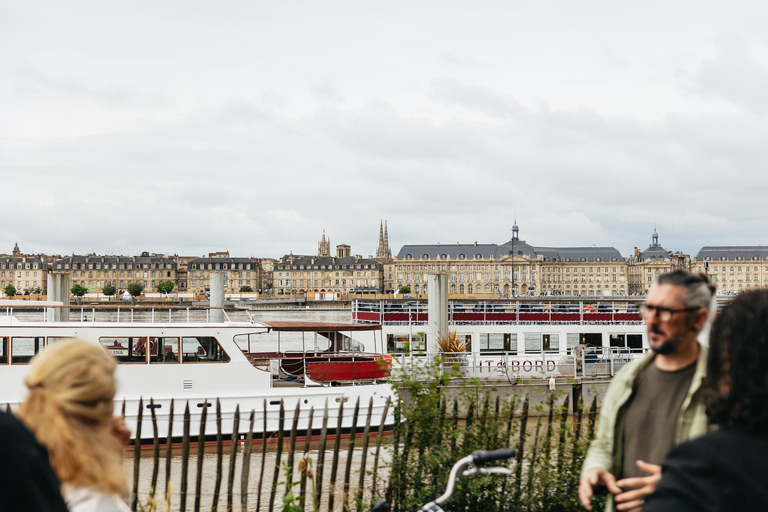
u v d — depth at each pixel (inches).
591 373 1315.2
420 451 393.1
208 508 662.5
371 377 973.8
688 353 178.5
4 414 117.8
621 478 185.2
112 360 146.7
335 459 446.9
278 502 673.6
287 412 931.3
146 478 774.5
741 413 108.7
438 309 1317.7
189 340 913.5
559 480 374.3
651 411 179.0
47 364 138.2
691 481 102.7
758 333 112.1
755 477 100.0
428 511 233.6
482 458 233.3
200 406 904.3
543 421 709.3
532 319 1510.8
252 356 1138.0
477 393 416.5
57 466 131.5
